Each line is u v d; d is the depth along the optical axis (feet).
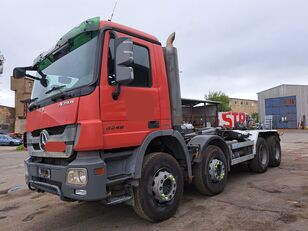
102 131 13.33
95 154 13.35
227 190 21.76
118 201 14.16
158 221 15.79
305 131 123.85
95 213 18.08
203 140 19.80
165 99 16.75
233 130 28.17
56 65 15.78
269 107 159.74
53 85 15.39
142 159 14.90
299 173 27.53
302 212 16.21
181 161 17.80
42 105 15.64
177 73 17.76
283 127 153.38
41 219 17.70
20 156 65.98
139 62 15.70
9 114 189.16
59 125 13.93
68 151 13.35
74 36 14.85
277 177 25.93
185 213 16.96
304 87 147.33
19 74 17.52
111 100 13.87
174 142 17.39
